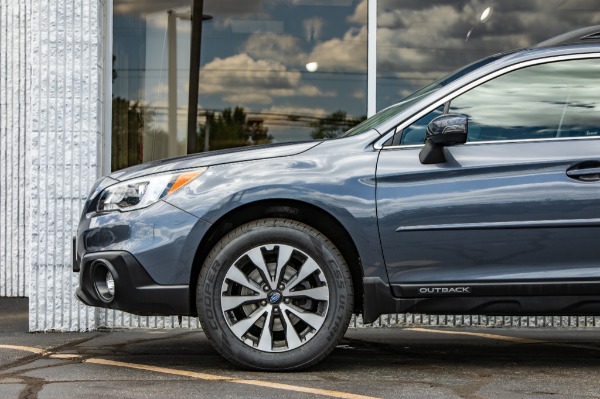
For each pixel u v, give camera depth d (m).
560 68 5.53
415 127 5.49
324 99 8.32
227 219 5.52
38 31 7.74
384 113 5.91
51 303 7.71
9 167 10.53
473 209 5.31
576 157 5.32
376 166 5.39
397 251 5.35
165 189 5.48
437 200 5.32
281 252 5.41
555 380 5.20
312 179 5.39
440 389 4.90
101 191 5.66
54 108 7.73
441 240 5.32
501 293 5.30
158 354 6.25
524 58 5.57
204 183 5.45
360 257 5.36
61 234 7.71
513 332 7.60
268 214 5.54
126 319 7.82
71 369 5.57
